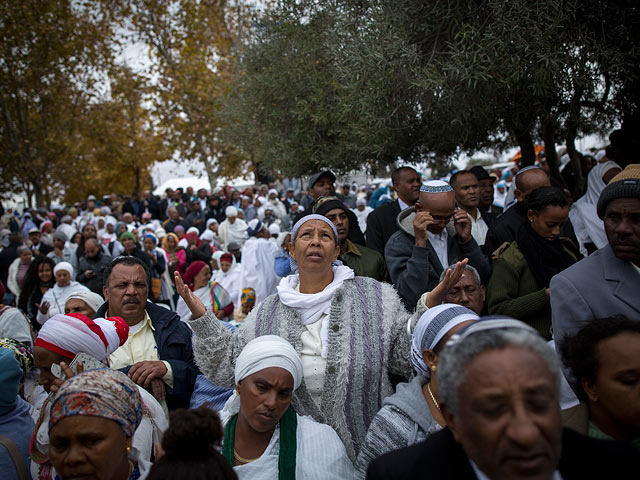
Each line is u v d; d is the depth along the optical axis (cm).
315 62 663
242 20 2264
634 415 186
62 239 1066
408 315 298
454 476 150
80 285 704
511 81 467
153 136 2908
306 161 675
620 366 187
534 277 369
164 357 343
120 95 2705
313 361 289
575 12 464
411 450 163
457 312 233
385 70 498
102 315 359
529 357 133
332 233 311
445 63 480
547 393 131
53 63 2256
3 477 260
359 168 684
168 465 178
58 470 202
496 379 131
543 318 355
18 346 333
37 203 2423
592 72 480
